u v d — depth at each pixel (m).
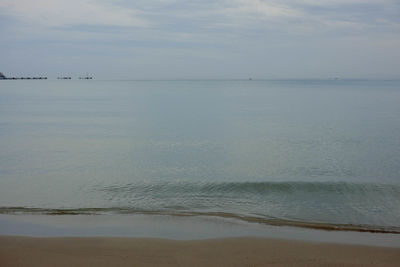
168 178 16.28
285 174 17.06
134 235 9.39
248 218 10.88
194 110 54.88
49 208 11.92
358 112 49.88
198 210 11.74
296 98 88.25
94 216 11.08
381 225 10.33
